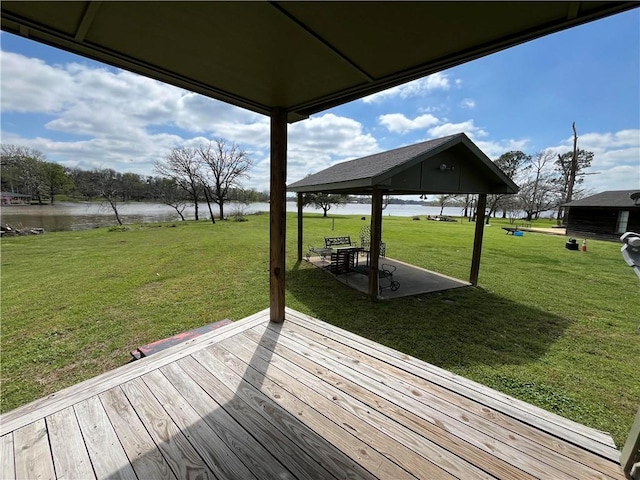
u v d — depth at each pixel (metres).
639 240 1.30
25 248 10.11
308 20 1.24
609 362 2.89
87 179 24.53
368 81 1.91
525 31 1.30
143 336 3.51
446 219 26.52
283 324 2.87
